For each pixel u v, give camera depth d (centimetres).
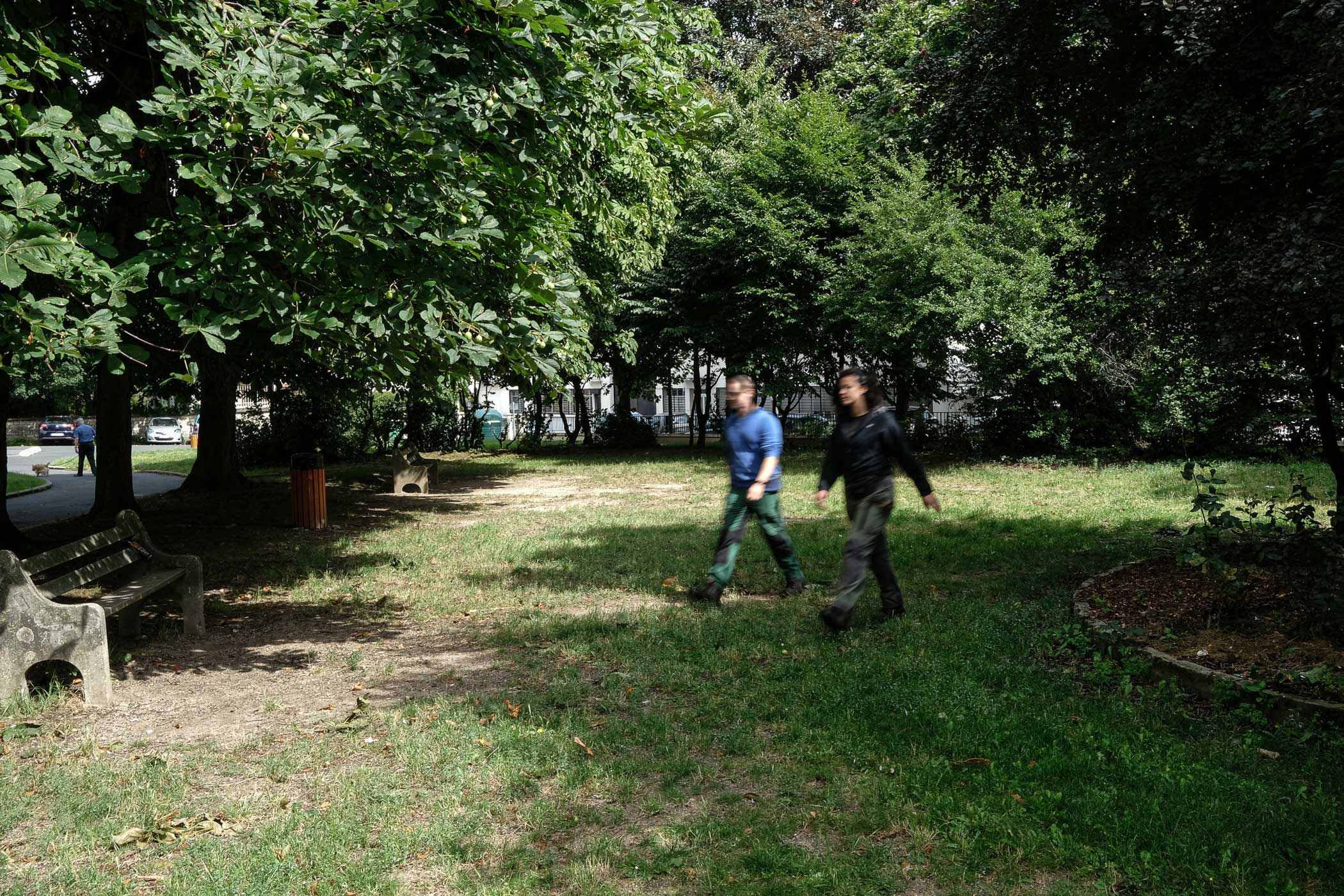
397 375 671
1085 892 328
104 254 532
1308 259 512
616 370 3369
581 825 391
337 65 574
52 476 2997
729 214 2667
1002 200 2000
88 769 452
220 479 2000
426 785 431
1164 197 671
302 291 610
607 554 1052
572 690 563
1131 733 466
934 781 414
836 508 1452
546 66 643
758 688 554
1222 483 646
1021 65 813
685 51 1514
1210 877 331
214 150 548
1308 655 546
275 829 384
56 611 560
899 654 614
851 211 2519
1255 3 607
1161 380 793
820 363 2888
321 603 852
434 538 1249
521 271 665
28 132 493
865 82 2886
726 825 382
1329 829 363
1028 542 1057
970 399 2728
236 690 594
